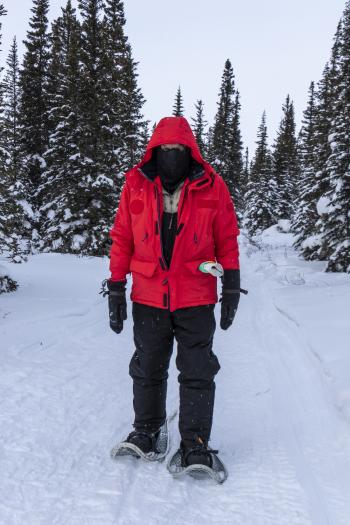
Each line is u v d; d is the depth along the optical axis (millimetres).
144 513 2100
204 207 2457
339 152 14680
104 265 14414
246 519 2082
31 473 2402
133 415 3238
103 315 6801
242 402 3596
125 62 25250
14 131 24094
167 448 2727
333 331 5414
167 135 2369
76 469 2469
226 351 5141
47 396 3496
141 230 2502
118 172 19484
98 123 18562
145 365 2615
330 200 14602
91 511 2096
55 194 19547
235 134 37031
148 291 2549
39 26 26500
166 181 2471
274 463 2605
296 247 23031
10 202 9711
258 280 12695
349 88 15008
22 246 17266
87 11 19141
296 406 3543
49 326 5758
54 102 24344
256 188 40062
